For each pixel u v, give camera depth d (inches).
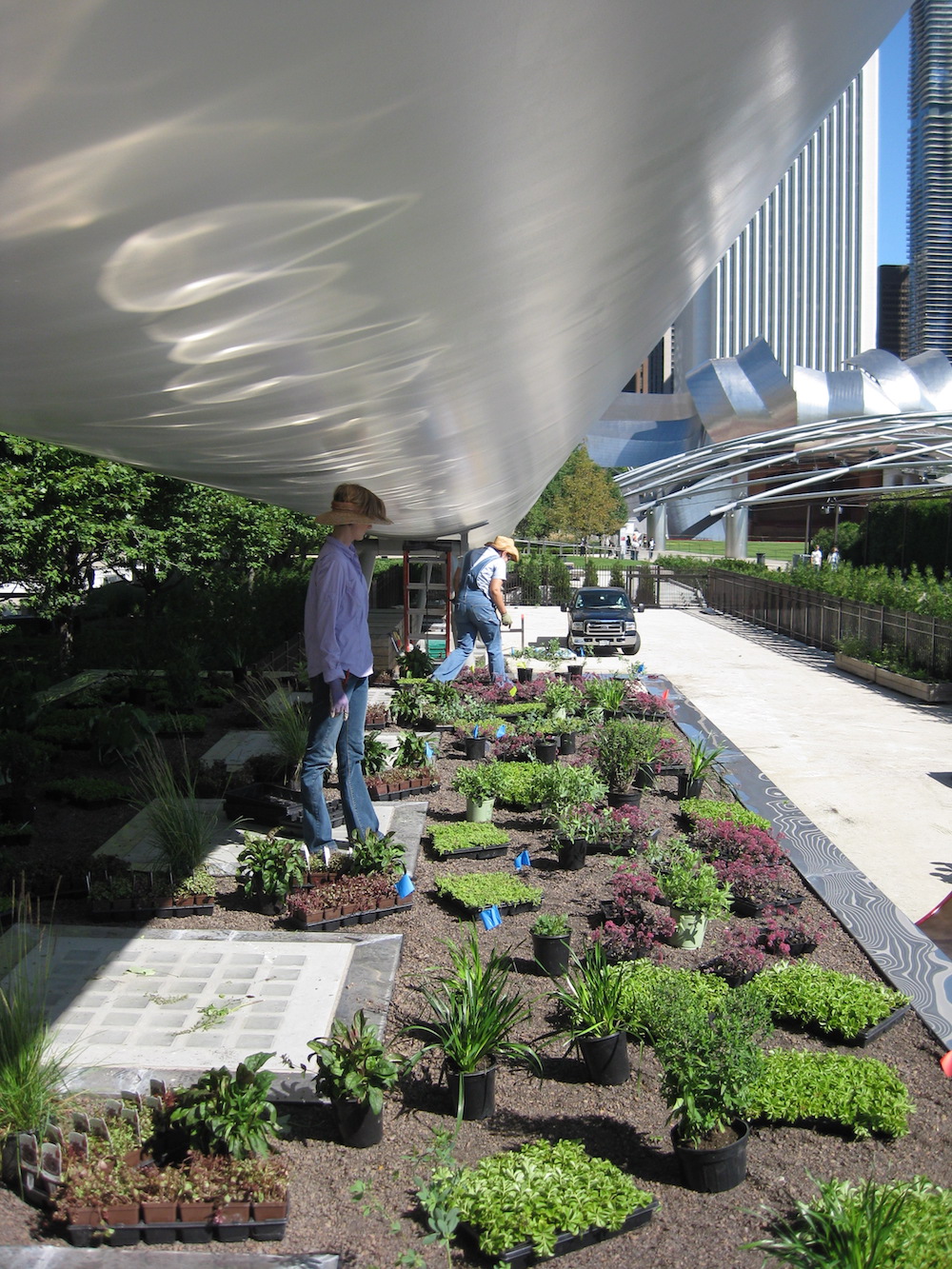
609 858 299.7
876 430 1940.2
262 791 336.2
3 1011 161.2
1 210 65.0
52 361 100.3
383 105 64.7
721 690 635.5
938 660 617.0
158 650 647.8
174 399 124.4
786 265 5841.5
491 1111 167.2
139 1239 132.7
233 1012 194.4
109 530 581.9
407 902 250.8
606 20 67.5
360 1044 156.9
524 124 76.5
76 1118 147.5
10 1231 134.2
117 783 353.4
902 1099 164.9
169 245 75.7
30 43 48.8
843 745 474.3
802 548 3107.8
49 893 251.6
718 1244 135.7
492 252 101.7
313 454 198.2
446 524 562.9
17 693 388.2
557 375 204.7
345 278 93.1
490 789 325.4
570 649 804.0
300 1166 150.3
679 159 109.8
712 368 2477.9
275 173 69.2
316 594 250.2
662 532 2726.4
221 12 50.0
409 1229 136.8
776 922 239.0
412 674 606.5
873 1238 123.2
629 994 191.3
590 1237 135.5
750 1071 153.5
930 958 234.4
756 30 87.1
